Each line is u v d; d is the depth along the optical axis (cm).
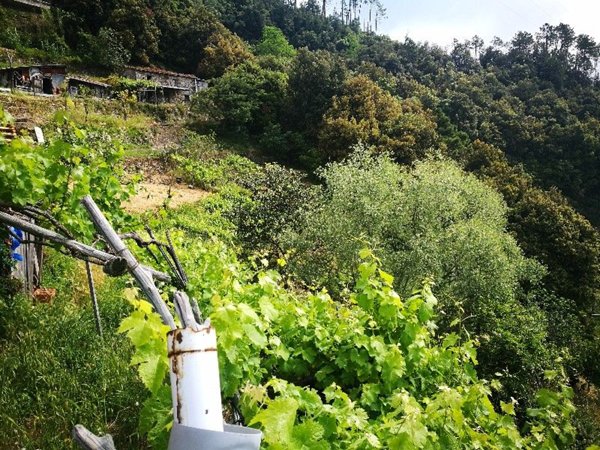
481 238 1653
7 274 691
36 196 351
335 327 412
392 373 356
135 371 508
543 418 366
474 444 304
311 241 1630
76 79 3997
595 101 7081
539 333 1434
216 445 114
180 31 6184
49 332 582
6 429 412
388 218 1723
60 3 5388
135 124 3659
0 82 3616
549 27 9300
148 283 187
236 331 212
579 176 4988
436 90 6931
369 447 255
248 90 4606
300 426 205
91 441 129
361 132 3834
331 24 10112
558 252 2769
